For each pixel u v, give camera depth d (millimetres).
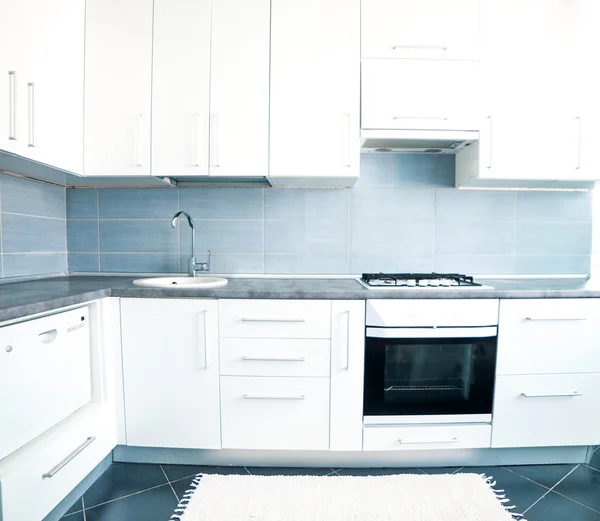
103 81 1696
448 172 2059
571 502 1406
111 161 1708
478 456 1646
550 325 1550
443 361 1592
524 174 1754
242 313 1519
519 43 1718
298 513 1323
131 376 1548
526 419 1573
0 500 1015
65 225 2059
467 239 2072
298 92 1689
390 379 1584
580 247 2092
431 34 1688
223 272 2061
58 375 1274
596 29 1733
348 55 1686
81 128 1692
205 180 1978
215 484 1481
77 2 1640
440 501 1395
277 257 2057
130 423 1562
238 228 2053
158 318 1531
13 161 1420
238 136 1695
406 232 2059
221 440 1557
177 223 2059
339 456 1628
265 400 1543
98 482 1504
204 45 1679
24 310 1085
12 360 1068
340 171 1703
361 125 1701
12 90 1277
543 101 1737
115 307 1537
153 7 1680
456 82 1702
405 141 1794
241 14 1676
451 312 1523
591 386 1573
